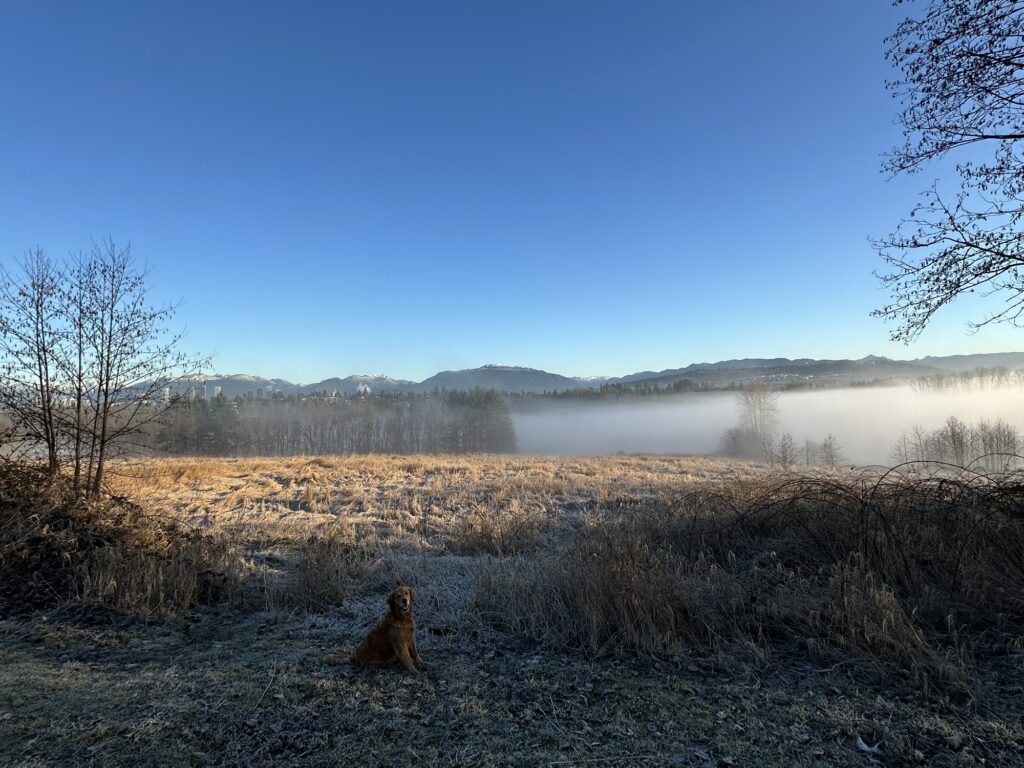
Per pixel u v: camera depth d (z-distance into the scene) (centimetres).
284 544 843
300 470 2023
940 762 288
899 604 451
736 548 697
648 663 416
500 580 569
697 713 341
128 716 343
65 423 934
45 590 582
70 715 345
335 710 348
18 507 713
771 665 406
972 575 502
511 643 463
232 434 8562
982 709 335
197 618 542
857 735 313
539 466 2314
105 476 1170
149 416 1034
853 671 390
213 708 351
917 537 586
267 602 570
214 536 857
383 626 412
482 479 1766
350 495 1425
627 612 460
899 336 788
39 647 468
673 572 579
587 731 322
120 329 977
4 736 322
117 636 492
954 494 662
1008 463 922
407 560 735
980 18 637
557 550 792
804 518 688
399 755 300
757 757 294
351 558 720
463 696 367
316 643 467
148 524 774
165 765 294
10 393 905
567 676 396
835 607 455
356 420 10888
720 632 458
